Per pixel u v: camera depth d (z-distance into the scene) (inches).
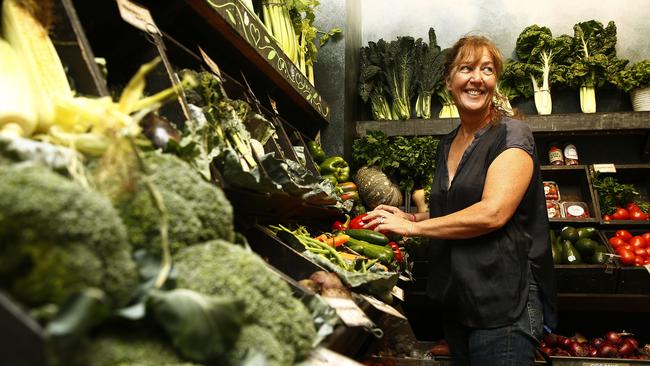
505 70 184.5
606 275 141.2
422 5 205.3
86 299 23.4
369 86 185.9
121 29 62.1
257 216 77.3
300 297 48.3
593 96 178.4
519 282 83.1
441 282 93.1
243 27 91.4
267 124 86.9
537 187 89.0
